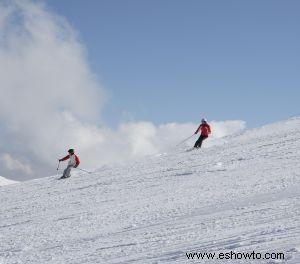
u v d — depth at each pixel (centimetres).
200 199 1639
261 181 1805
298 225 893
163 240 1032
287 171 1964
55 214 1928
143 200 1878
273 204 1260
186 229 1121
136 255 919
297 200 1260
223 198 1571
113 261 908
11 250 1338
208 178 2166
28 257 1172
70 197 2362
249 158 2561
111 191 2317
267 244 749
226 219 1154
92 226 1511
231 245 797
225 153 2938
